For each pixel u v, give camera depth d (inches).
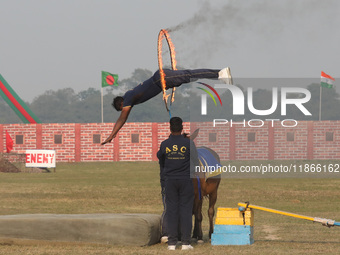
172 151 1583.4
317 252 1497.3
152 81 1690.5
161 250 1533.0
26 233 1611.7
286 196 3708.2
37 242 1608.0
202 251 1512.1
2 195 3779.5
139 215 1689.2
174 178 1569.9
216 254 1462.8
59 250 1521.9
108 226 1598.2
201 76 1684.3
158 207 3107.8
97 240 1600.6
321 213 2723.9
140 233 1590.8
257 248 1565.0
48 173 6668.3
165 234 1690.5
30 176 6023.6
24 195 3784.5
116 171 7116.1
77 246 1585.9
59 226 1608.0
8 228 1617.9
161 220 1707.7
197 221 1717.5
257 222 2283.5
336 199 3538.4
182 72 1672.0
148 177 5846.5
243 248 1567.4
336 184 4579.2
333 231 1972.2
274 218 2459.4
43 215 1684.3
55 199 3531.0
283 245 1626.5
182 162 1578.5
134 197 3668.8
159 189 4288.9
